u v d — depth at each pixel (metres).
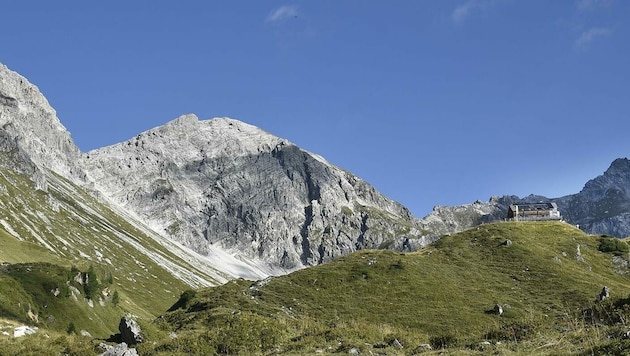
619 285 103.12
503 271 108.94
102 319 104.81
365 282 100.81
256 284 103.56
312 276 104.94
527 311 87.94
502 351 24.48
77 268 110.38
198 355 33.03
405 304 91.94
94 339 38.62
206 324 59.41
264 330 35.88
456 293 97.06
